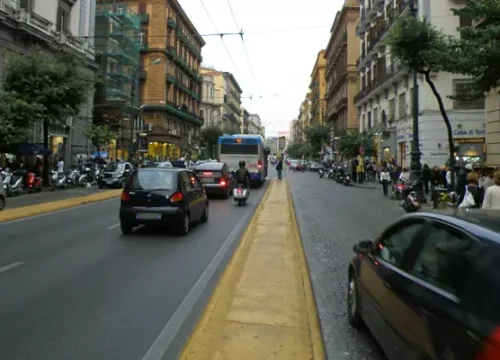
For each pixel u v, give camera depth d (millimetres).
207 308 5227
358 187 31125
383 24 37812
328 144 71062
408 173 21672
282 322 4785
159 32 60250
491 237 2703
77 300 5680
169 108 62094
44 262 7684
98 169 31266
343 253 8852
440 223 3348
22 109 21828
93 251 8656
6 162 25219
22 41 28828
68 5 34906
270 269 7066
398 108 35469
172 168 11234
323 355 3994
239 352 4016
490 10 10891
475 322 2316
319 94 99625
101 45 47500
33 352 4152
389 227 4301
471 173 9852
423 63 14273
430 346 2637
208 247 9219
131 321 4984
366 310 4254
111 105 46875
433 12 27594
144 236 10406
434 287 2895
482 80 11781
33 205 16109
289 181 37062
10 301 5609
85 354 4129
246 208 16656
